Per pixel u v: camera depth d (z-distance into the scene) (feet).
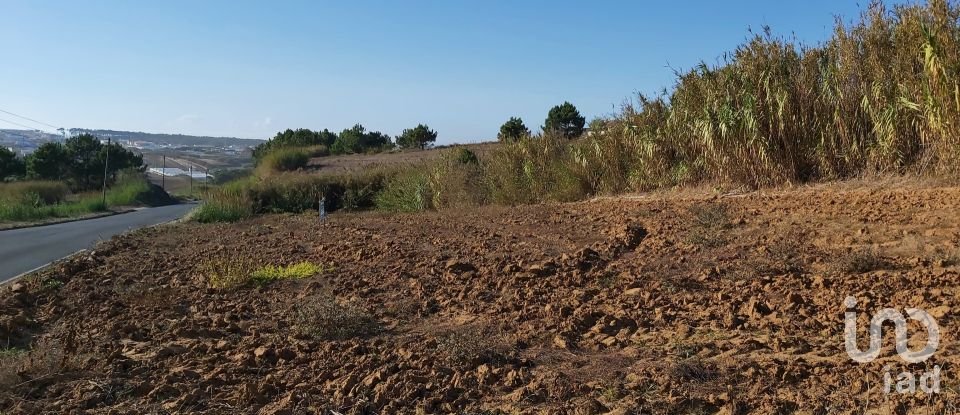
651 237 32.42
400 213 63.98
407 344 19.27
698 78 49.11
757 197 41.04
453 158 71.41
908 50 37.70
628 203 46.96
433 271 29.27
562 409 14.07
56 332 22.53
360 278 29.07
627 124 53.57
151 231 57.00
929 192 34.09
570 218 42.70
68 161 194.08
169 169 383.65
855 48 40.91
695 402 13.89
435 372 16.69
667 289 23.32
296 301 25.61
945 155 35.60
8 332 21.80
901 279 21.39
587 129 59.00
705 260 26.78
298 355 18.92
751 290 22.35
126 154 217.77
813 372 14.87
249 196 83.71
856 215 31.60
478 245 35.14
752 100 43.39
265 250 39.37
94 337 21.36
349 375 16.53
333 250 37.22
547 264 28.27
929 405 12.71
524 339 19.13
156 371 17.93
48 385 16.92
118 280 31.24
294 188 86.02
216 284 28.35
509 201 61.05
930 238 26.09
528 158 61.93
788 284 22.48
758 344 17.10
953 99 33.42
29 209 102.94
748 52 45.70
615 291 23.85
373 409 14.82
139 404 15.61
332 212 82.74
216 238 47.85
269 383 16.49
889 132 38.24
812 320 18.39
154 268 35.19
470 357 17.44
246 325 22.58
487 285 26.27
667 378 15.02
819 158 41.91
